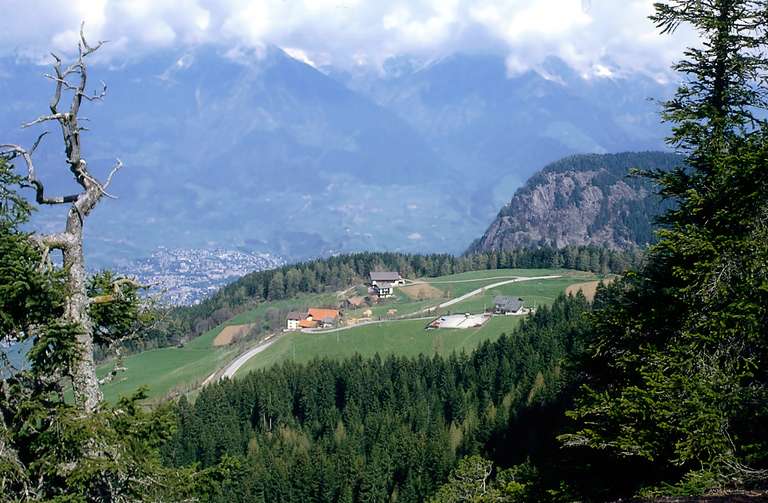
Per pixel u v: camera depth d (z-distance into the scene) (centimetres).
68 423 1325
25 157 1429
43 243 1454
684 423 1590
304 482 6138
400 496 5922
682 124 1997
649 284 2023
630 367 1925
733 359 1775
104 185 1529
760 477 1451
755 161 1789
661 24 2034
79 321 1464
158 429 1477
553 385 6306
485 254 19300
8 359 1389
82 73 1441
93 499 1394
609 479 1827
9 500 1262
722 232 1875
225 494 6191
